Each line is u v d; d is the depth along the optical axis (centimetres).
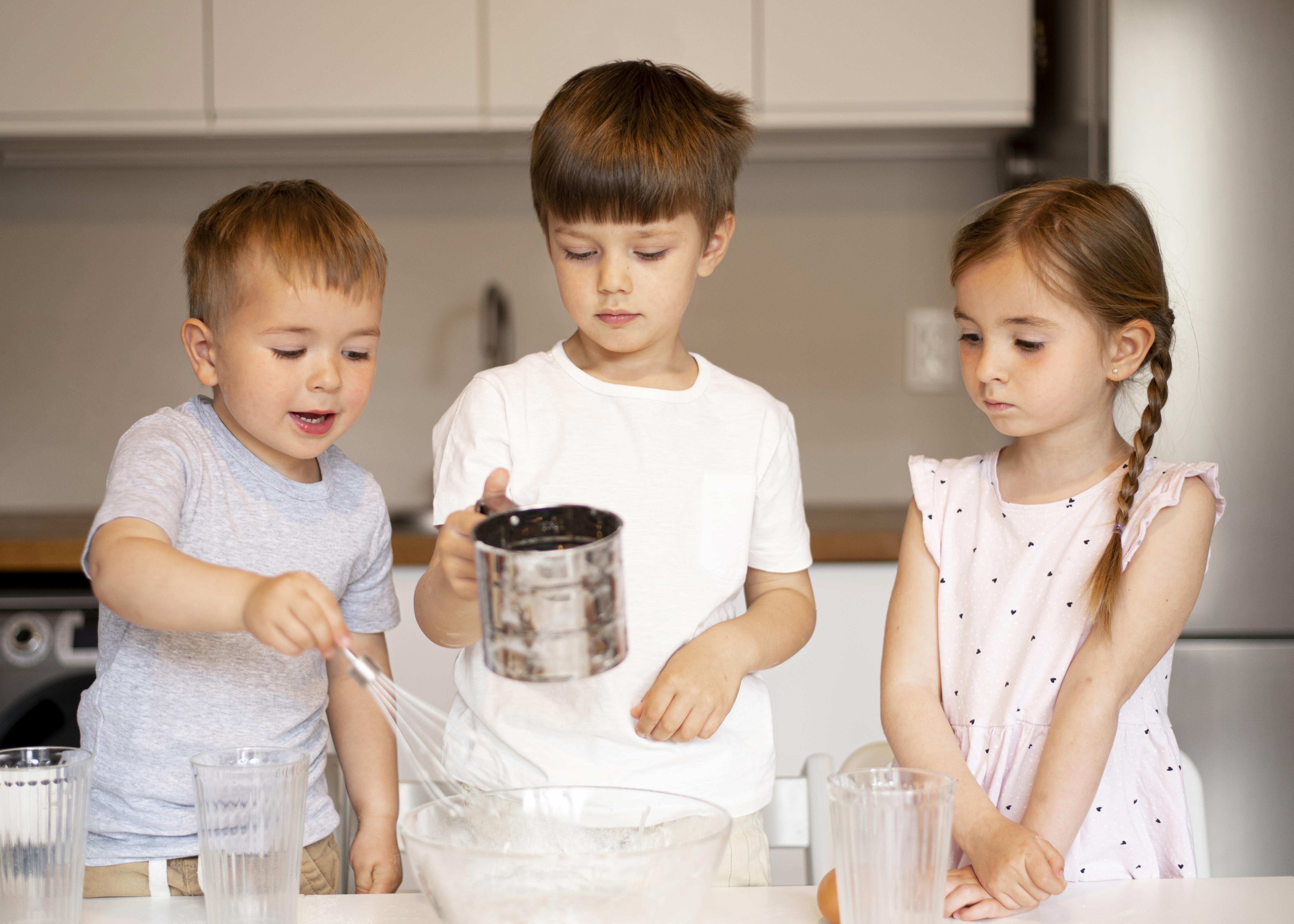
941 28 217
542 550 62
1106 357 98
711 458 104
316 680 101
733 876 97
